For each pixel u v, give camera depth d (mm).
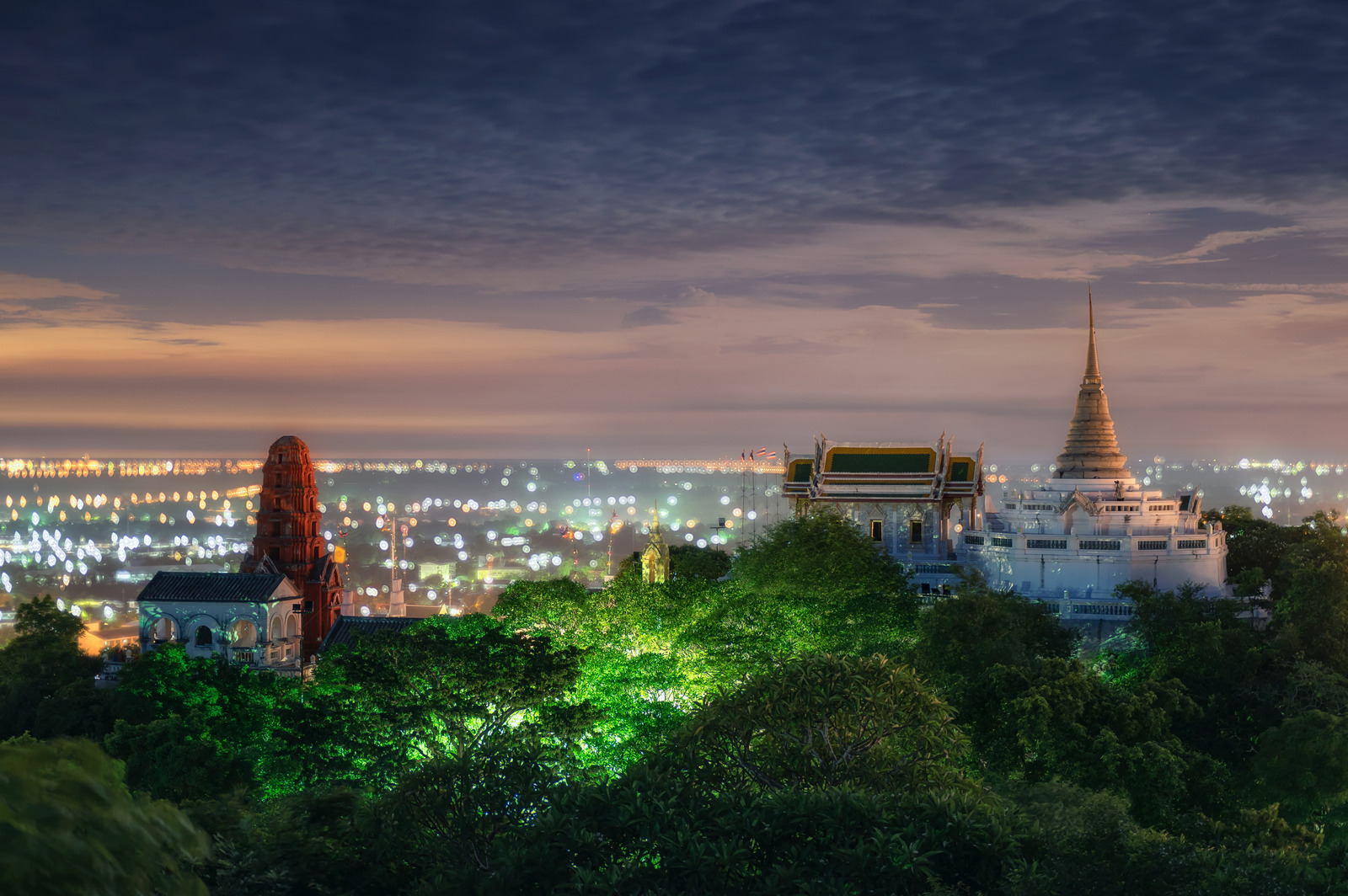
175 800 76875
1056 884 39031
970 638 92312
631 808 42062
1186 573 119438
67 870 19516
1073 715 73750
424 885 43562
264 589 119562
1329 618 93938
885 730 50938
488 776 49312
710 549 167125
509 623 88062
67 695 104062
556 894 39594
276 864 50094
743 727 50750
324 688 82938
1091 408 134625
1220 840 57250
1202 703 89875
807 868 39125
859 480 143125
